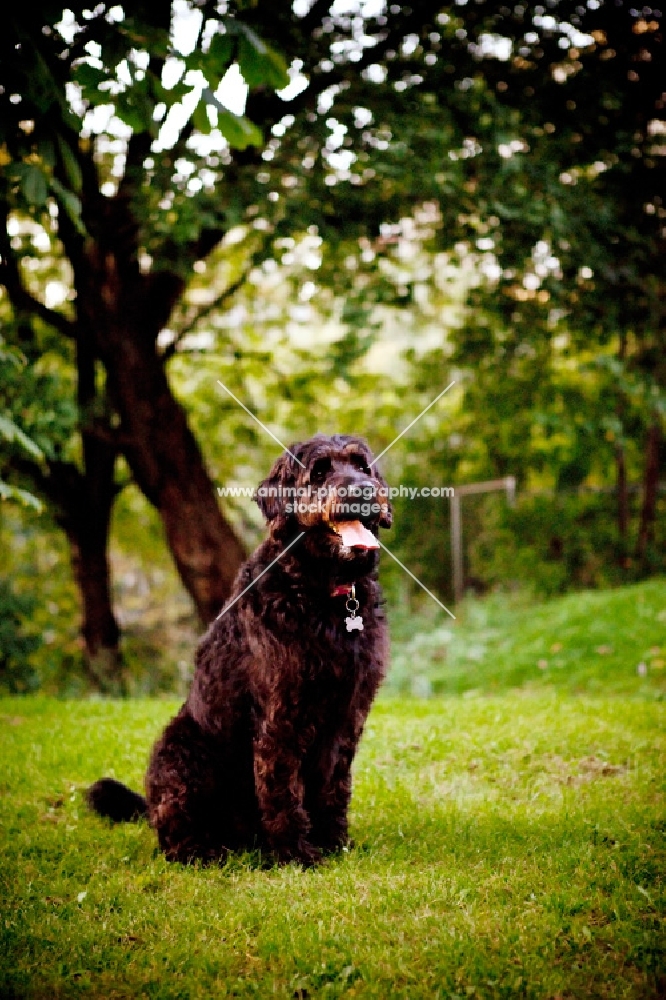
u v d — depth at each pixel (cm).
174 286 1066
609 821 452
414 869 405
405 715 744
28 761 603
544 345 1177
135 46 430
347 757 434
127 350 1057
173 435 1088
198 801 435
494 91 954
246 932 341
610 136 960
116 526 1608
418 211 1060
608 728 642
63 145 446
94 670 1246
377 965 310
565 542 1430
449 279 1273
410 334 1667
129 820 488
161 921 355
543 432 1409
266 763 411
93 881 400
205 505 1106
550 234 955
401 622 1368
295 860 413
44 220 1080
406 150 857
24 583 1533
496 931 333
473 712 729
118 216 981
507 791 527
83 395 1180
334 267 1102
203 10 407
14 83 436
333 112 867
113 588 1708
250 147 915
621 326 1027
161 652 1455
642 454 1539
